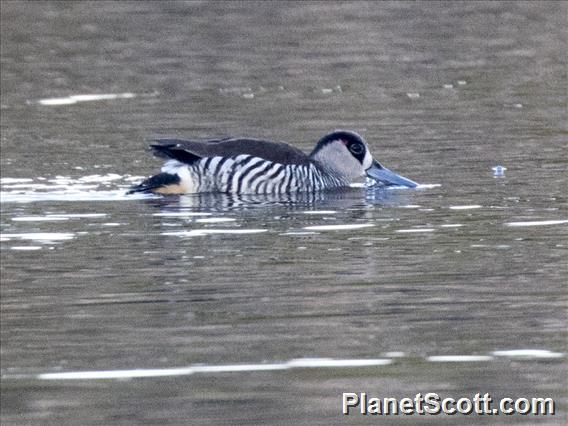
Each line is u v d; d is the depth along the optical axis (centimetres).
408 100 2519
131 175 1977
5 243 1591
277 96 2570
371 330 1277
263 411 1098
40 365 1200
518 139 2181
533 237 1596
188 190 1900
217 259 1520
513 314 1319
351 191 1922
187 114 2419
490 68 2812
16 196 1836
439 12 3472
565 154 2067
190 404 1119
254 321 1303
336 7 3525
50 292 1401
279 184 1916
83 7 3488
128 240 1606
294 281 1431
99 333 1275
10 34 3183
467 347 1233
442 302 1357
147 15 3394
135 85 2681
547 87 2617
